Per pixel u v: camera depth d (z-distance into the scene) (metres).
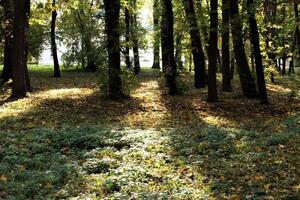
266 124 20.42
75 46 51.09
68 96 29.08
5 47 36.31
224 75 32.31
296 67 66.94
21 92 27.64
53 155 14.53
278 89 36.62
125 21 39.06
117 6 26.55
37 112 22.81
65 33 48.91
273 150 14.62
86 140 16.42
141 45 41.97
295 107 25.53
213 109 24.78
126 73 28.41
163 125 20.47
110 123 20.81
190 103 26.47
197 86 34.66
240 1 26.27
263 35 36.25
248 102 27.02
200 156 14.38
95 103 26.22
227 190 10.97
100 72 28.41
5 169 12.64
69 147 15.96
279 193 10.50
